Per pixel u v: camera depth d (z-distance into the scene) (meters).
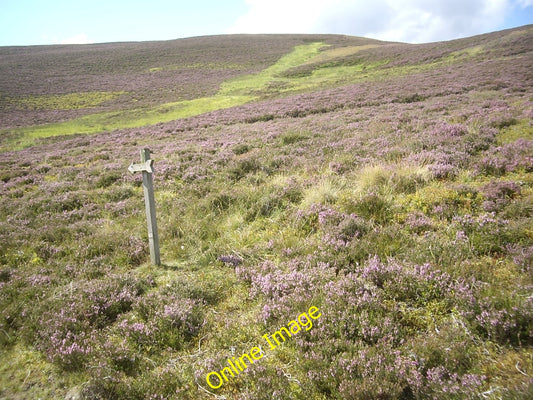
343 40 89.69
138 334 3.97
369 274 4.34
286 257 5.25
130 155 16.11
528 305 3.23
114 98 49.09
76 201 9.41
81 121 37.97
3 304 4.66
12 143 28.61
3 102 46.34
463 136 10.02
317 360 3.23
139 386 3.29
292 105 28.45
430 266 4.21
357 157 9.81
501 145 9.44
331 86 39.97
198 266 5.57
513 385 2.70
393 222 5.81
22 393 3.39
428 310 3.76
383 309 3.83
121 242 6.48
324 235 5.59
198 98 45.66
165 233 6.71
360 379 2.95
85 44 108.00
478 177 7.27
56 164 15.67
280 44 86.44
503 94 19.28
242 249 5.73
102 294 4.71
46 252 6.42
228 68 65.62
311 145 12.56
